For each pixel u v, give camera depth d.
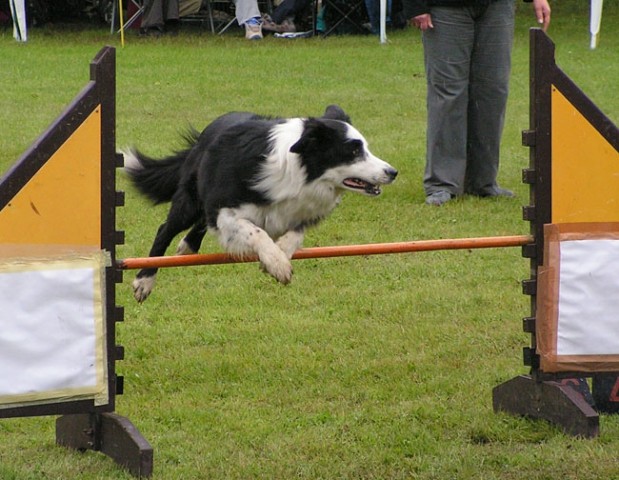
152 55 17.66
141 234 8.59
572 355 5.06
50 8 21.66
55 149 4.41
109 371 4.68
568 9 23.23
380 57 17.59
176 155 6.67
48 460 4.80
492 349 6.32
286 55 17.77
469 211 9.28
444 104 9.39
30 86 15.04
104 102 4.46
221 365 6.04
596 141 4.96
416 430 5.11
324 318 6.86
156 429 5.18
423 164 10.99
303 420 5.26
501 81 9.42
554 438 4.98
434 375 5.91
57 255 4.46
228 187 5.68
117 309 4.67
